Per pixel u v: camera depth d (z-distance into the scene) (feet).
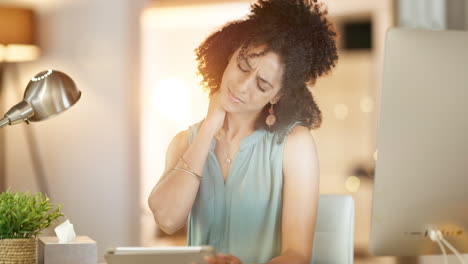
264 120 5.79
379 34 13.25
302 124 5.75
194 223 5.87
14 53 11.71
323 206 5.69
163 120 12.61
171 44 12.80
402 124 3.81
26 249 4.63
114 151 12.41
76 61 12.23
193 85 12.57
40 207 4.83
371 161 13.74
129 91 12.51
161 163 12.53
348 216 5.65
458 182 3.90
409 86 3.77
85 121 12.28
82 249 4.86
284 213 5.59
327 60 5.82
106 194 12.28
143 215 12.37
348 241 5.64
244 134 5.79
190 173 5.60
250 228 5.70
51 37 12.03
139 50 12.61
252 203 5.70
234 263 3.78
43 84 4.78
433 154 3.85
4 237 4.64
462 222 3.98
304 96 5.74
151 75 12.65
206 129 5.67
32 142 12.03
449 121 3.82
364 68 13.66
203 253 3.43
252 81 5.65
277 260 5.16
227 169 5.81
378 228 3.98
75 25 12.19
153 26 12.70
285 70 5.64
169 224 5.67
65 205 12.10
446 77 3.79
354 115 13.82
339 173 13.80
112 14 12.42
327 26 5.79
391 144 3.83
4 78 11.68
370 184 13.60
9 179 11.91
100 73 12.42
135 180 12.42
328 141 13.84
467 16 9.78
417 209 3.93
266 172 5.69
